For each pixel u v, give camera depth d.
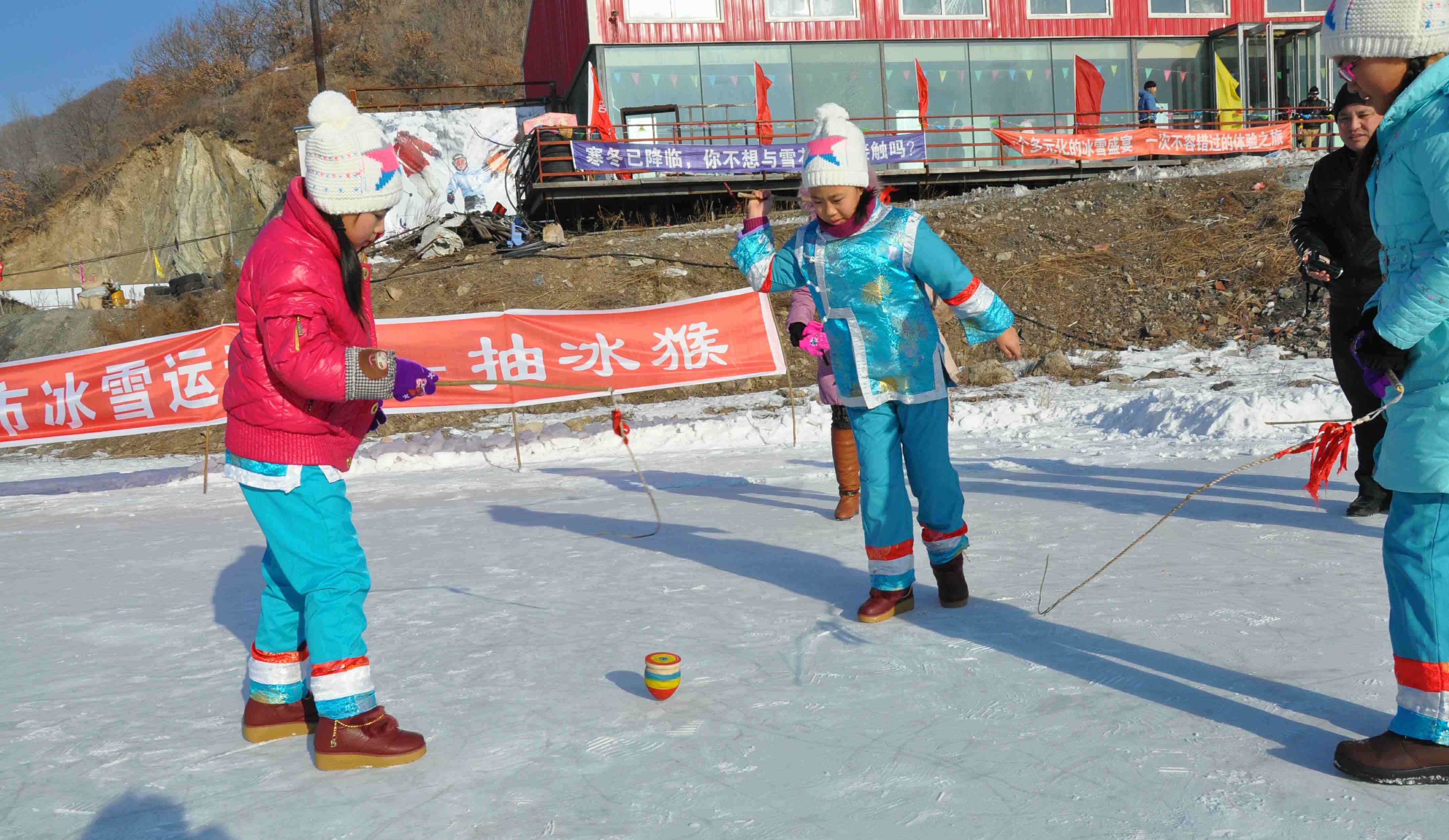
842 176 3.67
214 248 40.09
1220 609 3.74
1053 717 2.87
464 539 5.99
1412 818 2.22
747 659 3.54
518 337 9.51
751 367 9.78
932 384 3.87
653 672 3.12
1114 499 6.00
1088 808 2.33
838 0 22.78
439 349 9.39
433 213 24.25
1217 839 2.16
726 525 6.04
